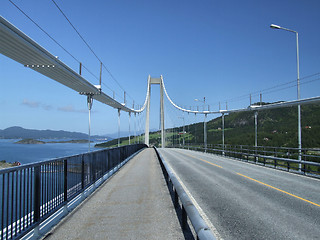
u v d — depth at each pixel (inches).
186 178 474.0
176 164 743.1
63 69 509.0
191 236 179.5
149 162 762.8
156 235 182.4
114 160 537.3
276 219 232.2
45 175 189.6
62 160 222.1
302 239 186.2
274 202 293.9
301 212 254.5
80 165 277.7
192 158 992.9
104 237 179.0
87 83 689.6
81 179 281.0
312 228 209.0
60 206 213.6
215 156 1130.0
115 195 308.3
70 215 228.4
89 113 799.7
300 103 778.8
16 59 447.8
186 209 169.3
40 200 179.3
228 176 501.4
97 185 363.6
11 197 141.8
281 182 433.1
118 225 203.2
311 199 309.1
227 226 213.8
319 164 478.6
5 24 325.4
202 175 514.0
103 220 215.3
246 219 232.1
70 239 175.6
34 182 172.1
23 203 154.5
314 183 426.3
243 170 601.0
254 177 489.1
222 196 323.6
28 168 161.6
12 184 143.4
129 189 344.5
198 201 297.7
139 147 1566.2
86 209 248.2
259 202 293.6
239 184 410.6
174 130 3034.0
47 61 459.2
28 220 162.4
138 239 175.5
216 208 268.2
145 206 259.0
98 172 370.9
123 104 1263.5
